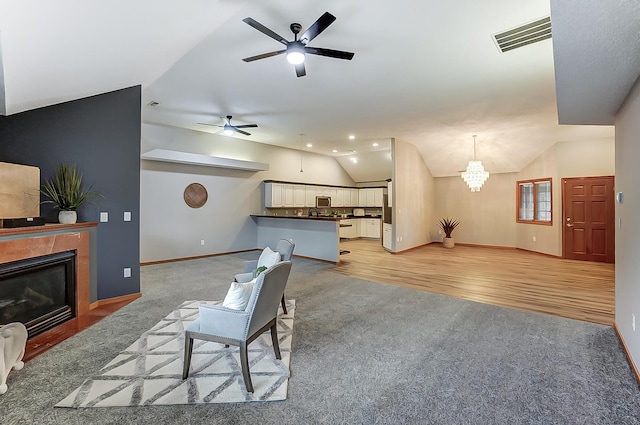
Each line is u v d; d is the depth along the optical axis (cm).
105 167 373
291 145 839
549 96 438
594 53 178
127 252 394
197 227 695
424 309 358
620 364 234
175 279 496
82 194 346
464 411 181
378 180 1083
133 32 256
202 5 242
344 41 297
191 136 673
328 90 425
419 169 859
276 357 239
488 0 235
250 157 788
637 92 219
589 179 655
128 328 298
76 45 240
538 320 323
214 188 726
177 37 285
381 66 351
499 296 410
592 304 377
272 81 396
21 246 265
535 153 739
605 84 223
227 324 203
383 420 174
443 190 955
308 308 361
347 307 364
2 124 313
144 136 605
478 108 493
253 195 808
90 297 353
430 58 330
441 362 238
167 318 325
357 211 1119
